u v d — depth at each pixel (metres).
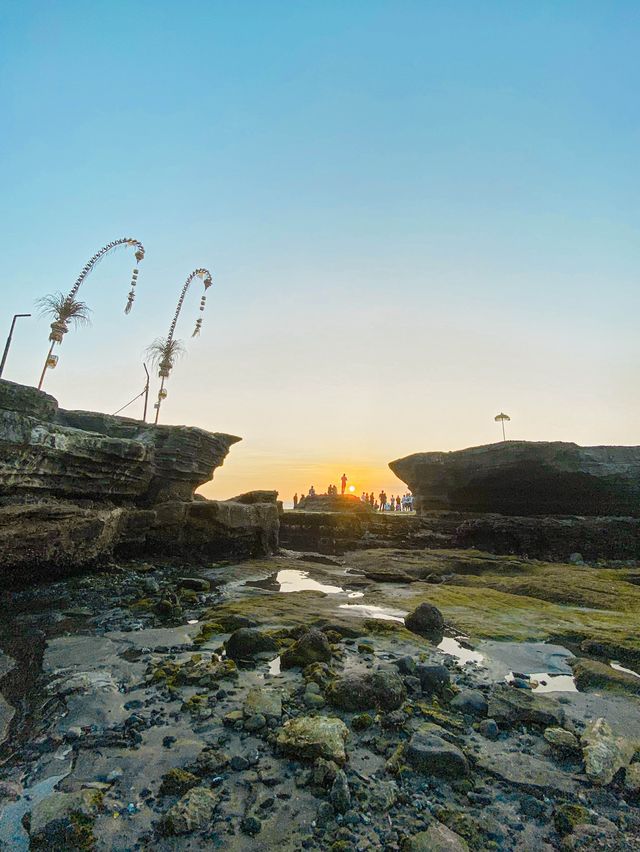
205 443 26.11
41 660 8.87
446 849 3.99
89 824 4.25
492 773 5.36
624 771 5.46
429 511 41.41
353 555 31.50
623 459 33.59
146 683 7.75
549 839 4.28
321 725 5.86
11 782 4.92
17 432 14.44
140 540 20.55
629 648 10.67
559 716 6.74
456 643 11.28
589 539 29.95
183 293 30.61
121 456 19.20
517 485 35.91
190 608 13.98
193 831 4.23
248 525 27.08
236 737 5.97
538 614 14.54
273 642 9.73
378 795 4.79
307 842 4.13
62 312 20.20
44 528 14.66
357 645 10.27
